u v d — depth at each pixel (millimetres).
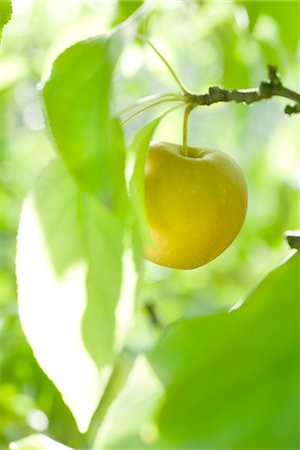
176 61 1449
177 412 347
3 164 1772
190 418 343
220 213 628
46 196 579
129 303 546
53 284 569
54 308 567
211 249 639
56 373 558
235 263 1681
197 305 1619
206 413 341
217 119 2162
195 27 1293
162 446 349
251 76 1229
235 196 634
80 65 519
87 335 553
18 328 1185
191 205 624
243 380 345
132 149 565
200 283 1650
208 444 334
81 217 563
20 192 1796
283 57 1104
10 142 1933
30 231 577
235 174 639
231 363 351
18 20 1589
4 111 1868
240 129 1584
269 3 926
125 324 546
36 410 1155
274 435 329
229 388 345
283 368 345
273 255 1671
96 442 426
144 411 418
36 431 1137
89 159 498
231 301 1646
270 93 651
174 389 355
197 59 1491
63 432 1148
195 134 2342
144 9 568
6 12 634
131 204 532
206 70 1440
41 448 584
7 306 1263
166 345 373
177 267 648
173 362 367
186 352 364
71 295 566
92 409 549
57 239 572
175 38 1369
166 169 627
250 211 1673
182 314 1565
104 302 550
